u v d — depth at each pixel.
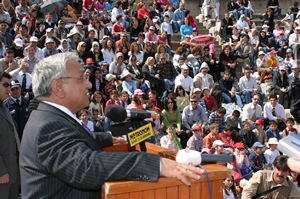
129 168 2.10
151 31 14.55
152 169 2.11
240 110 11.34
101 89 10.71
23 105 7.14
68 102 2.40
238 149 7.84
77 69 2.42
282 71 12.39
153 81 11.49
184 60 12.66
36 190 2.22
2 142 4.55
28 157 2.24
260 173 4.48
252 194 4.49
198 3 18.50
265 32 15.58
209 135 8.87
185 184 2.18
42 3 15.75
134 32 15.45
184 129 9.96
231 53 13.25
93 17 14.29
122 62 11.74
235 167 7.71
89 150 2.14
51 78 2.38
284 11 19.47
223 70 13.12
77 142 2.17
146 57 12.70
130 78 10.98
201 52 13.30
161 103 10.61
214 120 9.96
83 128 2.38
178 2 18.56
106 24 15.15
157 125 8.67
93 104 9.62
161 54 11.98
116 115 2.57
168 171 2.13
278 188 4.44
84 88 2.44
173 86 11.73
